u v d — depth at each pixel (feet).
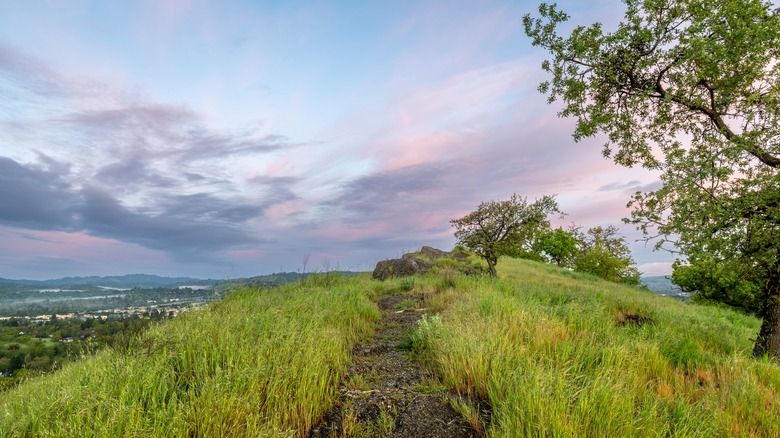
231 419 11.65
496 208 63.62
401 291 47.52
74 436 10.21
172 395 12.21
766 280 29.58
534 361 15.83
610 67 32.83
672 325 30.14
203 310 24.02
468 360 16.08
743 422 13.70
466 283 43.21
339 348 20.11
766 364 20.63
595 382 13.07
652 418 12.02
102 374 13.57
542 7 33.78
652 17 30.27
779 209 24.45
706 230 26.17
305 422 12.71
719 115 30.09
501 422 11.48
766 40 25.35
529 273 87.92
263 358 15.31
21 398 13.42
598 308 29.27
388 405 14.05
